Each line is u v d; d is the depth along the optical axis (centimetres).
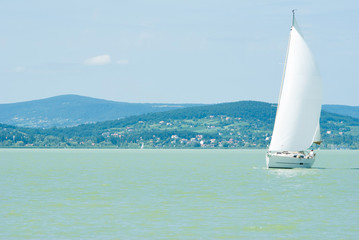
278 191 15600
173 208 12181
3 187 16812
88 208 12175
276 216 11125
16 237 9112
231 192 15362
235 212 11638
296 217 11006
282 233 9462
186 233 9462
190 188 16512
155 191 15662
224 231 9631
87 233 9438
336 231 9606
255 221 10562
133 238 9069
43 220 10644
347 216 11112
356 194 14888
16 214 11319
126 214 11356
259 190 15862
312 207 12375
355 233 9431
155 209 12031
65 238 9044
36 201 13350
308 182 18462
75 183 18288
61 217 10975
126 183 18325
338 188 16412
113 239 8994
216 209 12056
